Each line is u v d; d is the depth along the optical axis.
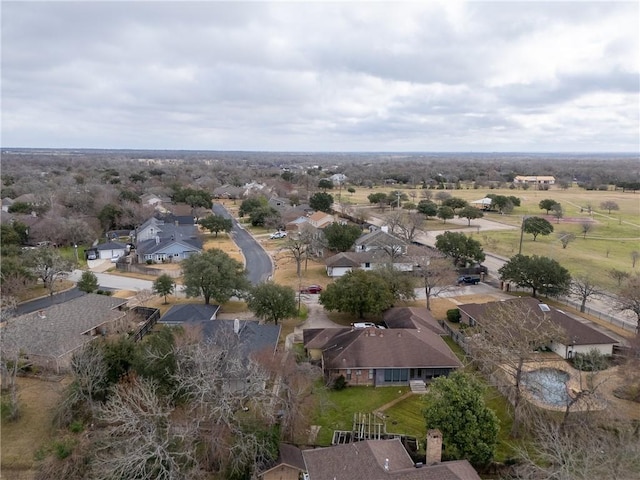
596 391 33.75
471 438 29.06
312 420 35.91
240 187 184.12
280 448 30.44
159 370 33.94
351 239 83.62
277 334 45.47
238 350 37.53
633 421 32.53
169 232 92.25
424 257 63.16
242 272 61.12
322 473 26.88
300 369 36.44
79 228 90.00
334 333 46.66
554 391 34.47
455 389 30.67
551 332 40.44
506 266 64.69
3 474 29.77
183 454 26.73
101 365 34.88
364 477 25.50
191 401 31.95
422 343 42.38
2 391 38.69
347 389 40.66
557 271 59.69
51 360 41.56
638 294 48.72
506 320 41.88
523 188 198.38
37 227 89.56
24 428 34.22
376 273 58.06
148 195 137.62
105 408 31.44
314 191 179.50
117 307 53.56
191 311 51.09
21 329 43.53
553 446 26.59
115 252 86.81
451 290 62.19
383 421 35.78
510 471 29.23
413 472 25.31
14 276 59.88
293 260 83.75
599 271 74.50
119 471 26.17
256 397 31.45
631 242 97.38
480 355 40.50
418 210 126.75
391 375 41.31
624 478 24.47
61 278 67.50
